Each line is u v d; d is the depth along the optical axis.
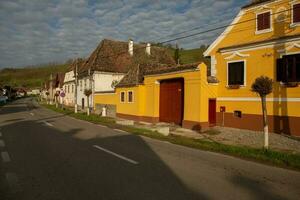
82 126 21.00
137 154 10.96
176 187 6.98
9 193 6.57
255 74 19.38
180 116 22.98
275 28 18.52
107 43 45.91
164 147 12.76
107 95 33.44
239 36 20.73
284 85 17.53
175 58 62.56
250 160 10.40
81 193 6.54
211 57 22.58
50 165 9.14
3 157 10.30
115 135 16.28
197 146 13.30
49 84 100.69
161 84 24.98
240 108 20.27
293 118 17.09
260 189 6.94
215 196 6.38
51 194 6.49
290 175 8.33
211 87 21.28
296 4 17.44
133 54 46.22
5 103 69.44
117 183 7.28
